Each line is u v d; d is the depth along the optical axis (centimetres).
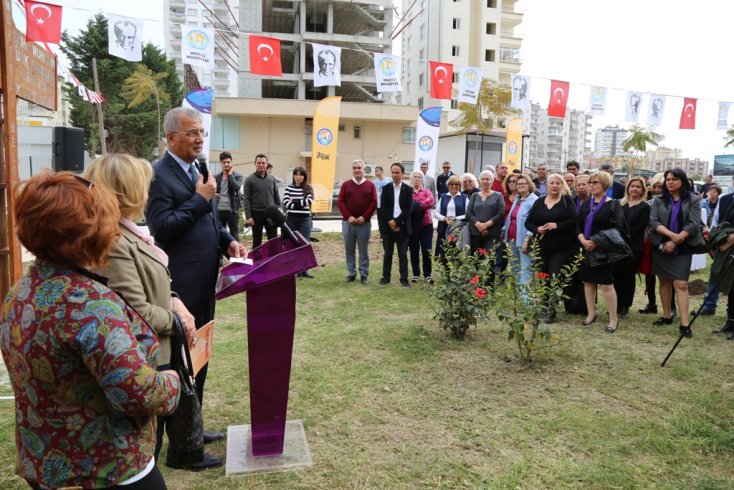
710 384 394
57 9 585
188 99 988
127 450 131
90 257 125
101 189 131
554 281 458
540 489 260
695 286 755
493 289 576
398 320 565
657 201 535
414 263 779
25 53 464
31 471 127
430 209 771
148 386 124
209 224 271
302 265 260
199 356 207
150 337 141
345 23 4034
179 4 7862
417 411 344
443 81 872
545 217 564
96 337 118
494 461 285
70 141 634
